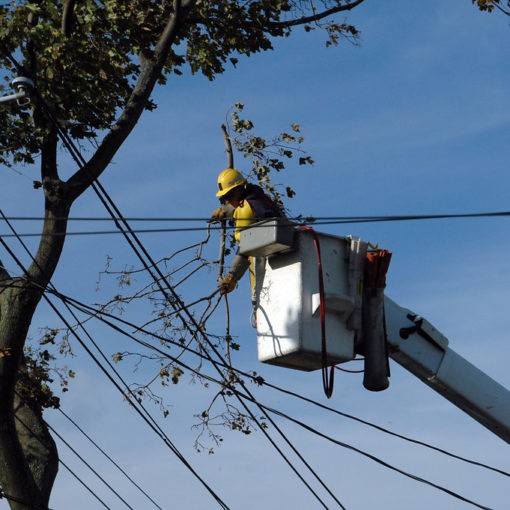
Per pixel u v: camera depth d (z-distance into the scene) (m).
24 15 21.61
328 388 15.76
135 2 23.44
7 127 22.48
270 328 15.78
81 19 22.61
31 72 22.23
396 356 18.25
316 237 15.84
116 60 23.33
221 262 20.67
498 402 18.47
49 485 23.06
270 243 15.50
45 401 23.81
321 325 15.55
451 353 18.39
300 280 15.64
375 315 16.16
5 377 21.58
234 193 16.69
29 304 21.70
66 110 22.73
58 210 22.19
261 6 25.12
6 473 22.22
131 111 23.27
